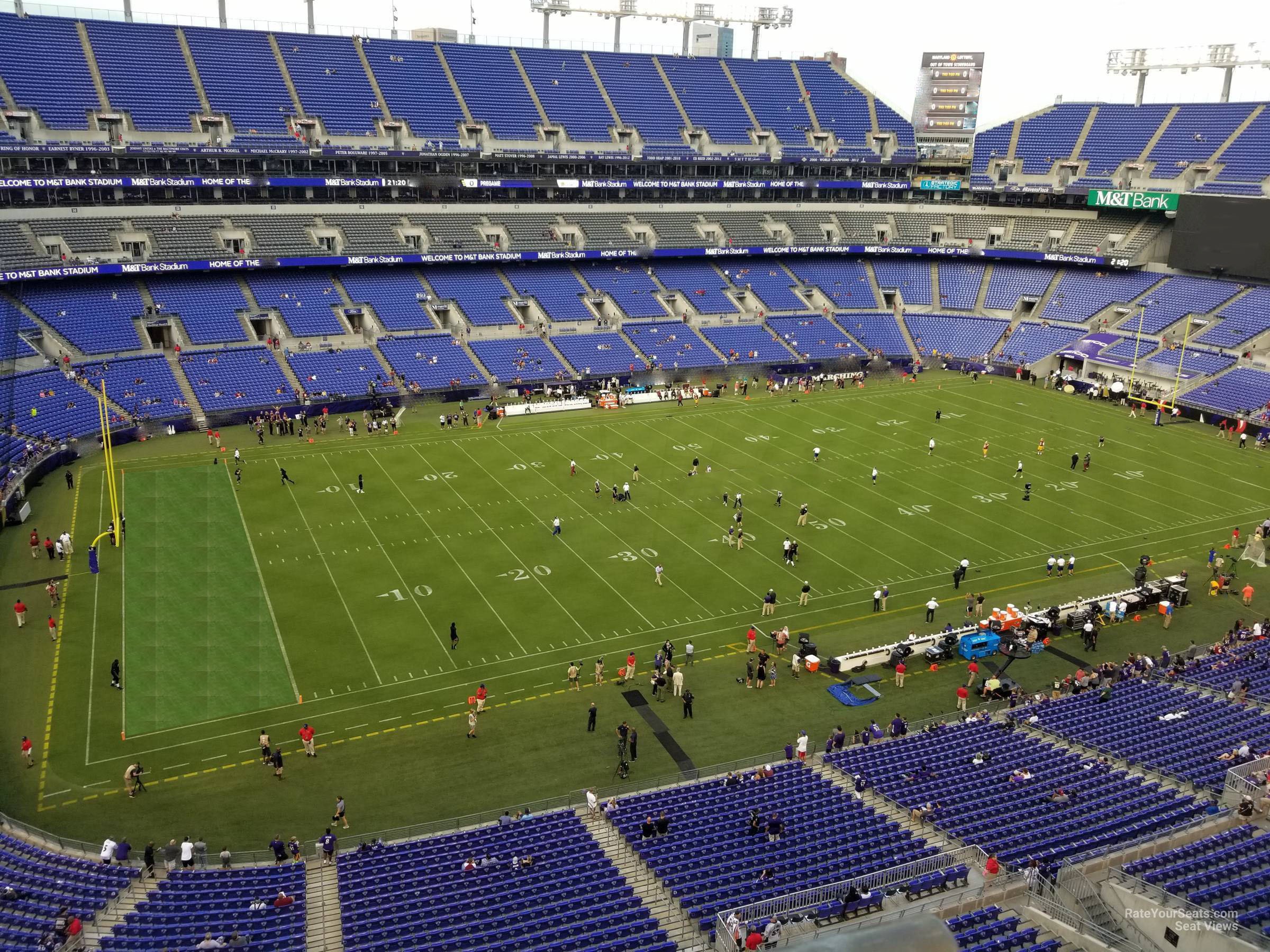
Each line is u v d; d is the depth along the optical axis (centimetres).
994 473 6256
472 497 5662
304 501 5544
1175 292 8919
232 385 7175
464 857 2770
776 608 4453
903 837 2802
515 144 9238
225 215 8138
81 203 7575
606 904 2502
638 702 3725
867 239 10350
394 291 8488
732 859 2734
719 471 6203
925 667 4066
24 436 5897
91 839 2884
